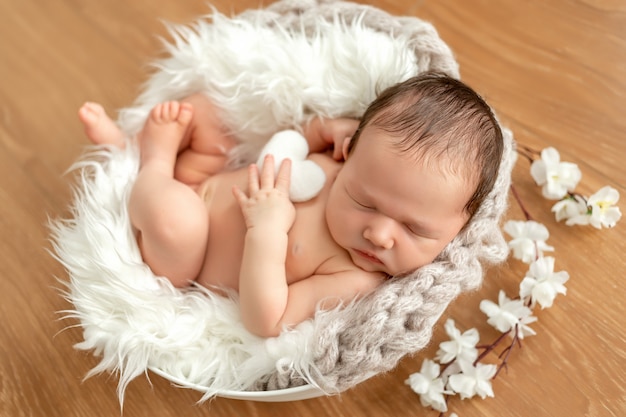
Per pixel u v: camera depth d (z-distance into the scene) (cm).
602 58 83
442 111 61
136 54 88
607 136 79
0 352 75
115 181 69
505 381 71
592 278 74
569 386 70
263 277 64
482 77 83
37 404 73
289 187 67
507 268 75
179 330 65
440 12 86
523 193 78
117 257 67
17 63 88
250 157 75
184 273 68
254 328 64
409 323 61
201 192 71
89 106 73
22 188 82
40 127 85
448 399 71
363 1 87
